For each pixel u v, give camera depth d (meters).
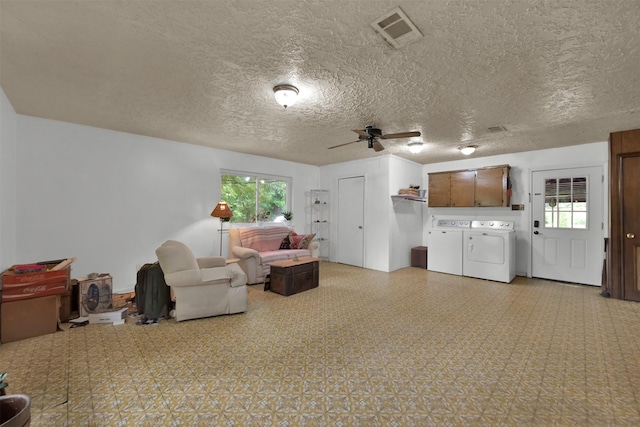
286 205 6.11
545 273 4.76
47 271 2.58
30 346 2.31
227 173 5.12
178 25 1.68
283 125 3.56
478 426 1.44
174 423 1.46
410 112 3.06
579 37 1.76
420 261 5.78
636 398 1.66
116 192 3.86
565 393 1.71
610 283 3.68
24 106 2.99
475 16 1.59
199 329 2.66
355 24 1.67
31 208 3.27
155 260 4.19
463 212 5.75
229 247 4.99
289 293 3.78
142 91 2.60
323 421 1.48
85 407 1.58
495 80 2.33
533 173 4.91
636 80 2.29
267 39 1.82
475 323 2.81
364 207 5.77
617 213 3.62
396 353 2.20
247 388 1.76
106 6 1.52
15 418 1.10
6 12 1.56
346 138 4.17
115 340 2.43
